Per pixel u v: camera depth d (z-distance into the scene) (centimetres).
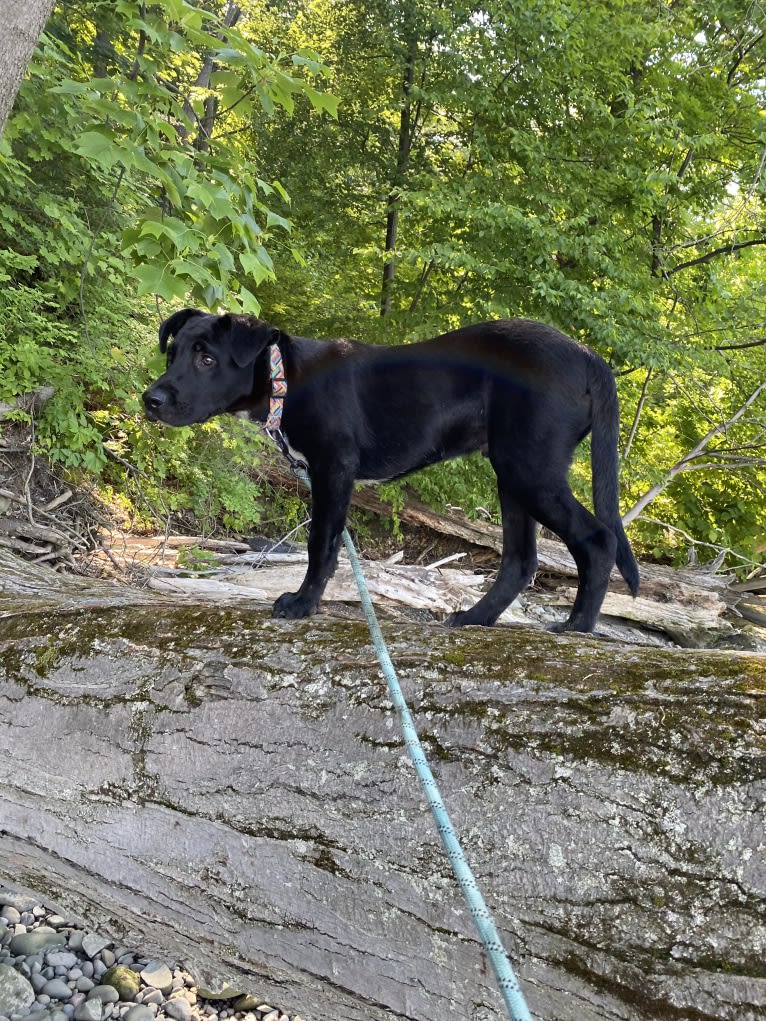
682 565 963
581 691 150
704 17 890
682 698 142
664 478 876
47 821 203
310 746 168
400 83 891
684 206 870
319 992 168
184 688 189
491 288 812
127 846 188
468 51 802
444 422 257
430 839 150
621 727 142
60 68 541
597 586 237
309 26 1025
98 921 215
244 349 257
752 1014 120
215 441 722
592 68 832
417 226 893
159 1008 275
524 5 755
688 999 124
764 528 1013
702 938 125
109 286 645
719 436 987
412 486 779
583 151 849
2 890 324
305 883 164
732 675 144
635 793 135
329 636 190
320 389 253
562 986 136
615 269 767
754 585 850
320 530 247
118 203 621
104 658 206
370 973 157
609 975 131
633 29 805
